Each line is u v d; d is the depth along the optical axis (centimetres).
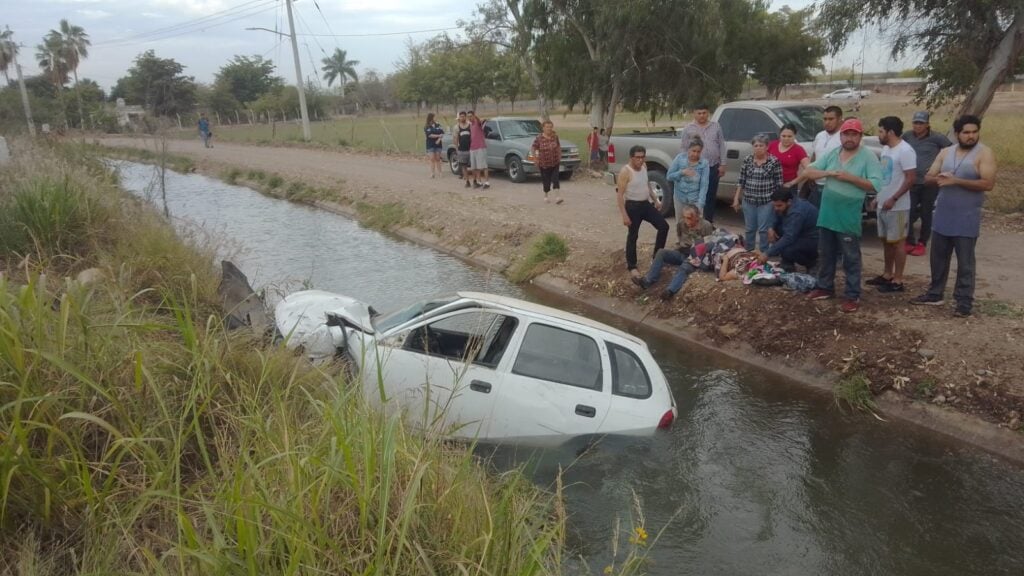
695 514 490
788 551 457
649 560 441
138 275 738
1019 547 465
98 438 371
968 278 724
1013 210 1227
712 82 2033
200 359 401
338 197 1967
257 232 1596
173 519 326
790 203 862
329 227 1669
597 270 1079
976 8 1238
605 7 1908
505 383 537
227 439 382
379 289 1092
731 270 911
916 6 1295
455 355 564
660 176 1280
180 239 872
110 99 6781
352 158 2912
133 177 2523
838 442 609
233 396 417
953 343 685
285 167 2619
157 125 2633
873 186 729
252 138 4384
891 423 643
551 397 537
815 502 514
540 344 551
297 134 4462
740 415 659
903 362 686
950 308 758
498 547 323
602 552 444
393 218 1630
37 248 760
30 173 923
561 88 2183
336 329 565
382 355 538
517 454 536
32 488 322
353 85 8325
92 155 1552
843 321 766
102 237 850
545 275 1130
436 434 416
